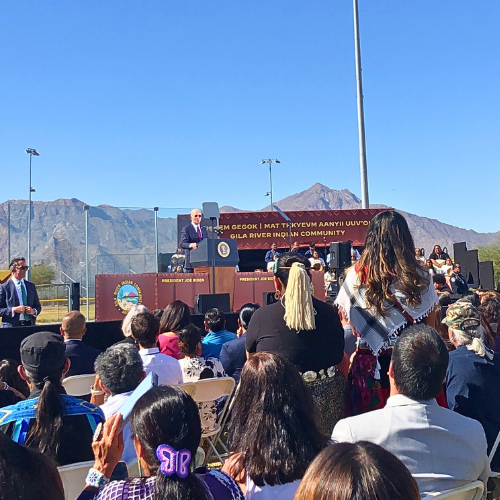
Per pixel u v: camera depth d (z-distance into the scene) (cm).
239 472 220
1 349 661
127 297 911
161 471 170
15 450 179
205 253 962
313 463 138
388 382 291
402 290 274
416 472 222
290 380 219
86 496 198
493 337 411
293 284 286
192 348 451
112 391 305
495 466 318
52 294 1320
